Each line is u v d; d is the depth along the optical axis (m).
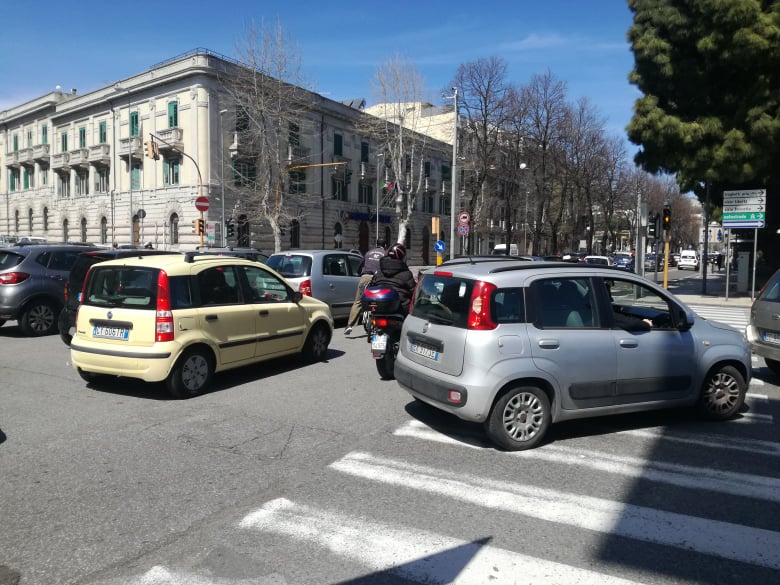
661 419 5.98
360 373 7.96
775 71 18.59
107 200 43.31
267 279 7.83
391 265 8.14
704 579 3.03
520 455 4.86
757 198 18.69
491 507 3.85
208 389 6.89
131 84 39.78
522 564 3.14
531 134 39.34
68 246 11.35
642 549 3.32
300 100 36.81
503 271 5.15
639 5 21.03
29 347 9.64
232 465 4.55
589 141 43.12
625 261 41.06
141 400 6.46
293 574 3.02
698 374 5.71
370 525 3.57
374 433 5.39
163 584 2.93
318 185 43.09
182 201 36.75
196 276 6.73
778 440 5.32
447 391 5.00
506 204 42.91
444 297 5.38
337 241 41.06
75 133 45.88
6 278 10.41
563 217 54.34
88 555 3.20
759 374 8.39
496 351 4.84
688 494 4.10
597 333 5.24
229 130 36.94
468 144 39.88
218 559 3.17
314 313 8.48
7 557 3.17
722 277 39.00
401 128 38.47
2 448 4.89
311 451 4.89
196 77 35.62
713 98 20.28
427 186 54.53
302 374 7.86
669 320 5.73
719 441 5.28
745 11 17.83
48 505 3.82
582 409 5.18
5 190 56.41
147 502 3.88
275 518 3.65
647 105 20.77
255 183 36.12
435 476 4.37
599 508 3.85
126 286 6.53
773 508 3.88
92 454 4.77
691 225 86.38
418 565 3.12
